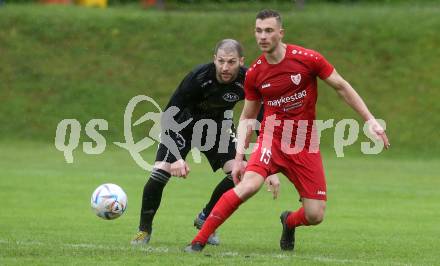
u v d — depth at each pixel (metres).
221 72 22.56
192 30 78.56
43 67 74.56
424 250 24.19
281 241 23.72
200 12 83.25
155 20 80.06
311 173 21.92
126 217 32.47
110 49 76.75
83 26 79.25
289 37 76.75
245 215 34.28
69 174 48.81
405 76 72.75
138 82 72.75
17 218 31.41
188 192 41.97
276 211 35.81
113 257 20.66
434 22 79.19
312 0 90.25
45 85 72.56
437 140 64.81
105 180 46.28
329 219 32.94
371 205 38.00
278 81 21.36
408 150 63.34
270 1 86.50
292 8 85.38
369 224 31.34
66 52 76.44
